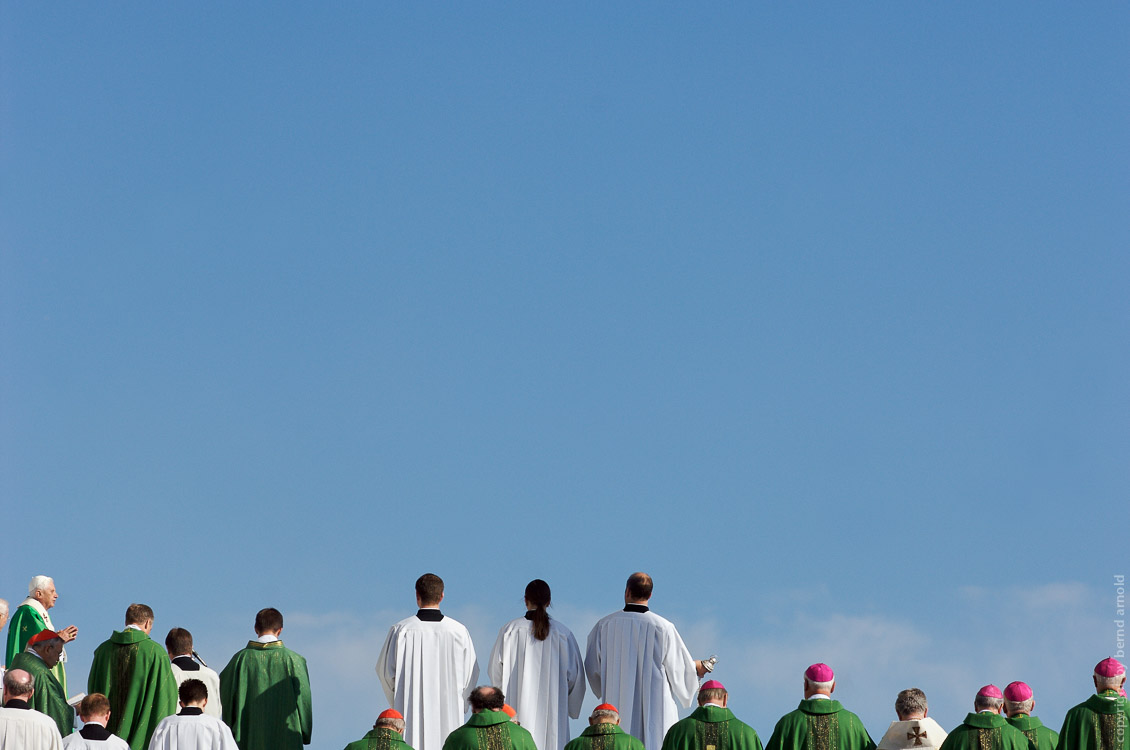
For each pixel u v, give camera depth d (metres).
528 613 27.36
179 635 26.83
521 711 26.88
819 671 24.03
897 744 23.28
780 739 23.77
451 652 27.20
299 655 27.16
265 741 26.53
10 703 23.42
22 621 28.92
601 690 27.25
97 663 26.42
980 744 22.92
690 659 27.22
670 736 23.95
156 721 26.14
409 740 26.91
